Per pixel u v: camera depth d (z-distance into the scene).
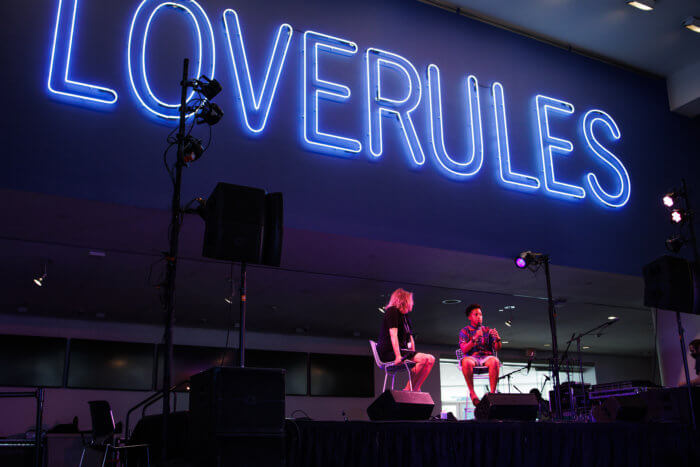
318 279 9.21
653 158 10.30
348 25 8.33
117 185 6.43
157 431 5.80
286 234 7.25
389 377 13.76
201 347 12.34
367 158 7.82
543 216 8.85
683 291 6.56
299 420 4.64
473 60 9.15
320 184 7.43
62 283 9.41
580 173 9.47
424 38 8.85
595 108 10.04
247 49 7.57
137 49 6.97
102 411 6.46
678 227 10.02
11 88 6.28
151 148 6.70
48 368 11.13
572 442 5.54
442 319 11.94
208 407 3.95
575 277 9.24
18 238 7.42
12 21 6.49
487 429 5.20
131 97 6.77
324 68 7.99
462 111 8.78
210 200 4.82
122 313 11.27
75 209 6.48
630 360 15.99
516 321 12.18
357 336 13.54
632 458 5.75
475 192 8.43
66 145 6.33
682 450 5.97
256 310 11.16
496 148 8.82
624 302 10.78
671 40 10.04
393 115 8.20
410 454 4.85
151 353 11.95
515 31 9.71
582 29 9.75
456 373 14.10
